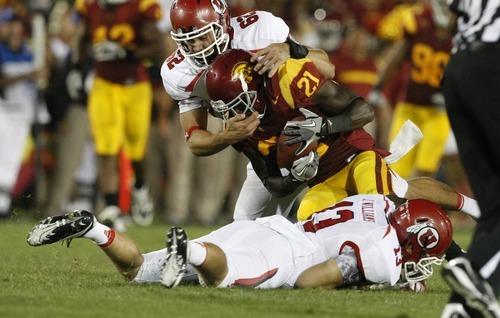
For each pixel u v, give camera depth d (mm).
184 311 14008
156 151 38625
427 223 16312
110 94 32906
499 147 13594
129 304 14523
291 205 20547
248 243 16250
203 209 37312
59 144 37031
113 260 16641
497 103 13570
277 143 18031
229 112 17719
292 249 16375
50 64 36969
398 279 16516
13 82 35812
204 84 18875
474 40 13836
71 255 22594
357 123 18062
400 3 42125
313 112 18078
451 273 12594
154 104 37344
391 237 16172
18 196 37281
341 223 16484
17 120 36219
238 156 37719
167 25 34812
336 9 42375
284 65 17703
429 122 34438
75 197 38562
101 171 32906
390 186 18250
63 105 37000
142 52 32906
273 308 14359
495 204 13711
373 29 41812
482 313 12711
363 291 16297
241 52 17484
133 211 36125
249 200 20406
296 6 39156
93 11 33250
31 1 35844
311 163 17609
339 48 39781
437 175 40312
